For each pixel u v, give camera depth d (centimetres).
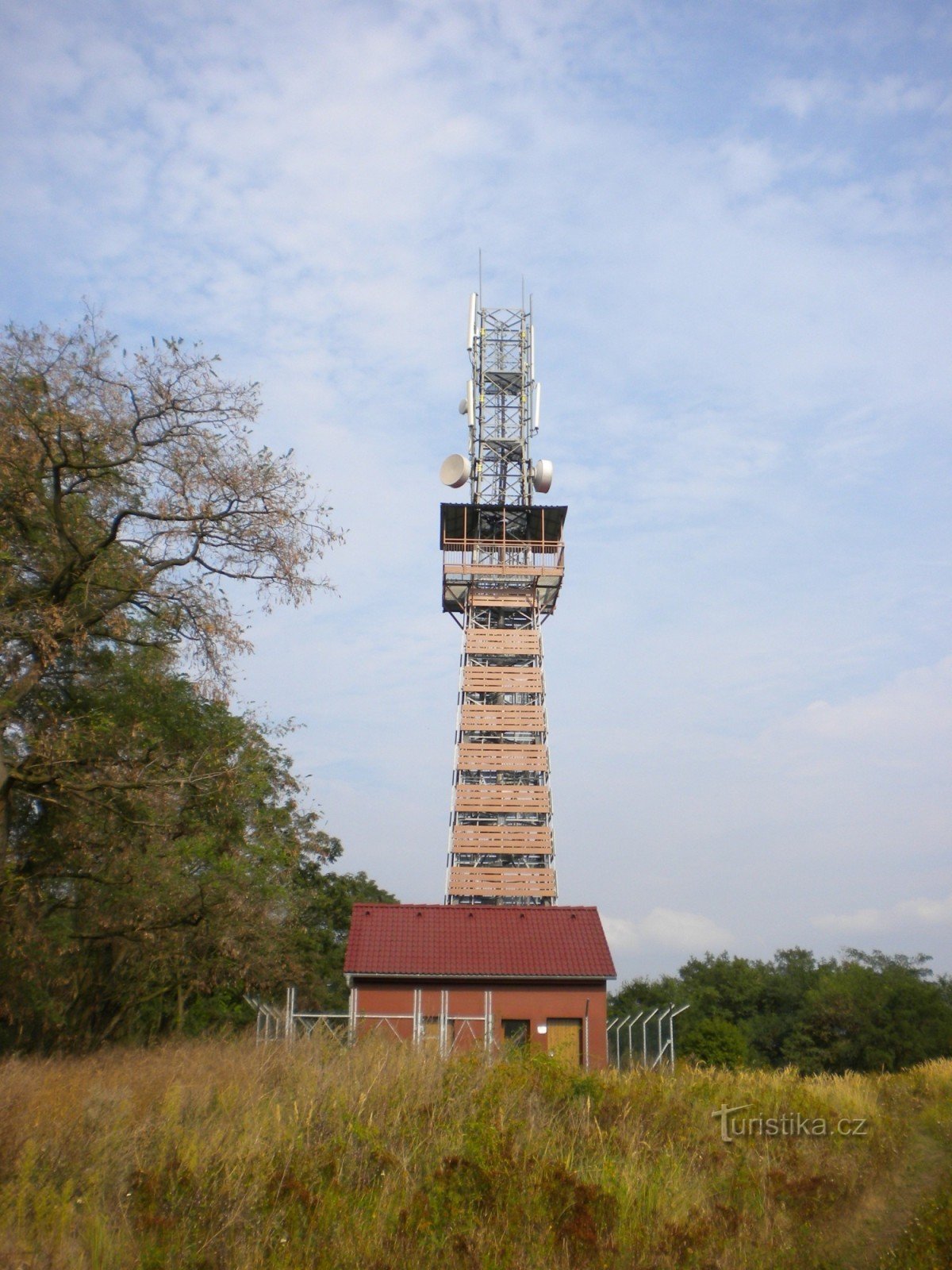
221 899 2612
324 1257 1066
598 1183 1265
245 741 2502
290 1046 1797
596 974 3494
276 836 2852
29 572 2161
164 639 2316
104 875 2416
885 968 7619
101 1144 1234
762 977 7275
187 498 2088
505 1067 1744
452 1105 1489
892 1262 1099
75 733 2142
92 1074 1659
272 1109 1402
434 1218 1145
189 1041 2242
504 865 4959
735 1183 1370
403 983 3475
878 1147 1589
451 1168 1238
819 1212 1279
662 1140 1545
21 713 2359
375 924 3638
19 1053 2247
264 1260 1062
